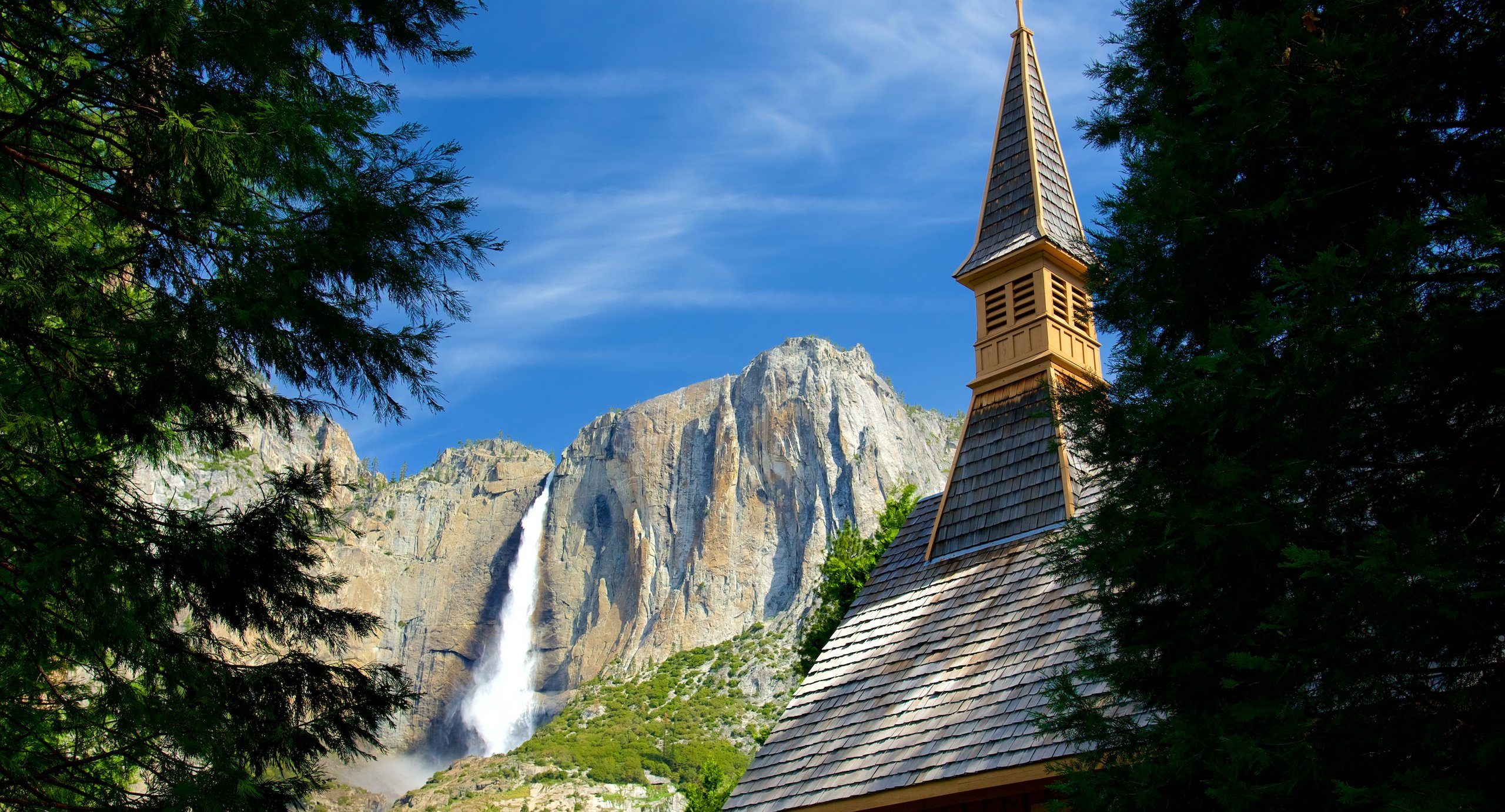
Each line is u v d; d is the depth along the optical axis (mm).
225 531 9836
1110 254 10391
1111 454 9797
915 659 19016
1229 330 8281
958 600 19719
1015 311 23125
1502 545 7441
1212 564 8953
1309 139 8930
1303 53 8875
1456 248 8055
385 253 10562
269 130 9469
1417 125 8641
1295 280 8023
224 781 8609
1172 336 10414
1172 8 11625
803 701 20172
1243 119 9023
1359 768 7297
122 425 9273
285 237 9930
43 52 8992
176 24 8906
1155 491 9266
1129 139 11500
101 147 9773
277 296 9555
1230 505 8438
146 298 9719
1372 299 7609
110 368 9180
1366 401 7895
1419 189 8867
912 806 16500
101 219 9641
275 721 9695
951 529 21531
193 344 9406
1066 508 19750
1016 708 16219
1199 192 9430
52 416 9078
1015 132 25547
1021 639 17609
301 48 10500
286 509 10266
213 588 9664
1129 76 11672
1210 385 8445
